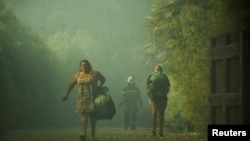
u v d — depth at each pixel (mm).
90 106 15734
